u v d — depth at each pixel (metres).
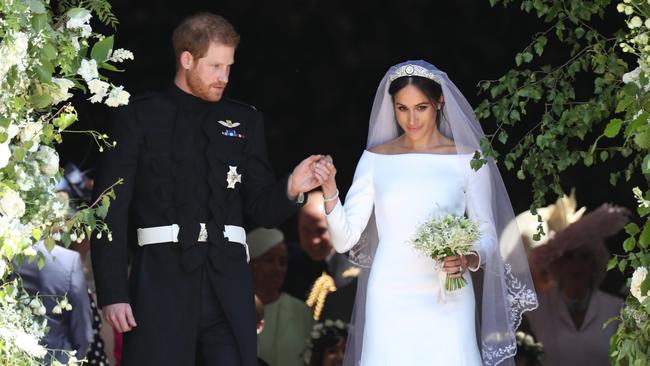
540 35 26.88
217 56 26.27
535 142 26.80
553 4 25.84
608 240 41.22
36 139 21.06
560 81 26.16
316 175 25.80
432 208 26.59
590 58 26.53
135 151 26.09
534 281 34.84
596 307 34.31
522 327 34.34
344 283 37.00
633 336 22.27
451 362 26.12
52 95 21.59
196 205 26.09
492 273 26.62
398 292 26.52
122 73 47.56
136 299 25.88
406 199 26.67
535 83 26.17
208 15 26.67
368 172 27.27
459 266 25.84
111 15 23.14
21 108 20.95
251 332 26.00
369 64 49.09
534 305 27.00
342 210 26.61
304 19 48.88
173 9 47.66
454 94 27.00
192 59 26.31
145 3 47.31
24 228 20.86
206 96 26.47
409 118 26.91
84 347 29.09
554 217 36.97
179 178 26.11
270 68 49.16
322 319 35.12
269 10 48.72
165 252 25.94
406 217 26.66
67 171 34.25
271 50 49.06
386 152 27.34
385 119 27.44
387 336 26.39
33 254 20.97
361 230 27.06
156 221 26.06
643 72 21.61
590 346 34.19
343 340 34.03
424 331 26.27
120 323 25.45
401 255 26.59
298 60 49.16
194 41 26.22
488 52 48.28
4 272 21.14
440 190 26.67
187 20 26.55
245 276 26.31
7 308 20.81
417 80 26.83
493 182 27.16
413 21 48.59
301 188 25.88
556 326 34.31
